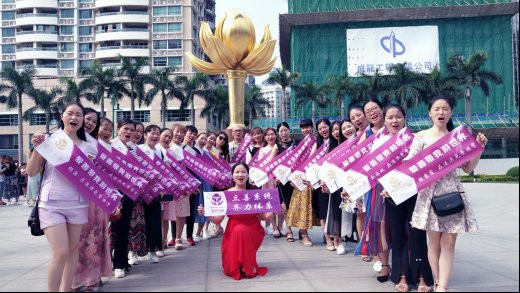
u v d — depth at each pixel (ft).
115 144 16.94
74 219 12.64
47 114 133.39
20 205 49.55
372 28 169.27
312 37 171.63
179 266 17.22
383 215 14.57
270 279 14.87
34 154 12.41
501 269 15.48
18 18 186.09
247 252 15.12
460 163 12.50
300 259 18.11
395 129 14.64
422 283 13.16
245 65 49.70
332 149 19.94
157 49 182.09
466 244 20.27
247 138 26.96
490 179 88.17
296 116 161.38
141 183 15.23
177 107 166.09
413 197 13.47
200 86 135.23
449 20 169.37
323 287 13.69
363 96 127.03
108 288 14.10
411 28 168.76
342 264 17.04
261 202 15.97
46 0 185.06
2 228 30.17
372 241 14.87
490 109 165.27
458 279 14.14
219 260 18.29
